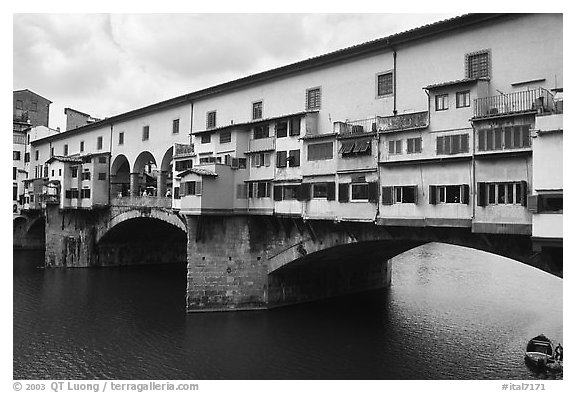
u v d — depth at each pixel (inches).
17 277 1898.4
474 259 2485.2
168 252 2317.9
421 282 1833.2
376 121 1013.2
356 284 1603.1
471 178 829.8
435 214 877.8
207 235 1261.1
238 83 1359.5
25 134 2805.1
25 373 925.8
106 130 2016.5
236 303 1278.3
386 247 1305.4
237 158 1270.9
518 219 773.3
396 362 961.5
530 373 896.3
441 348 1041.5
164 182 1685.5
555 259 751.1
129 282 1812.3
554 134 697.6
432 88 884.0
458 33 924.0
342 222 1072.8
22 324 1242.6
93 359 992.2
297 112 1212.5
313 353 1008.9
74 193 2062.0
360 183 1007.0
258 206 1233.4
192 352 1011.9
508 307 1408.7
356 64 1095.0
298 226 1203.9
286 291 1355.8
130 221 1865.2
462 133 847.1
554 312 1343.5
